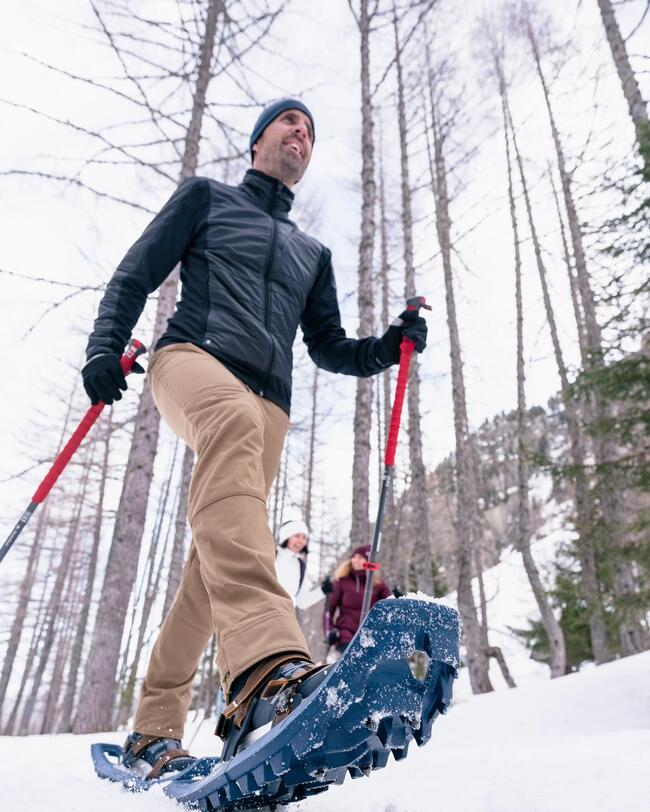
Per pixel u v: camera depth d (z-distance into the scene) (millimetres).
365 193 9242
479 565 17422
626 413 7332
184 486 12500
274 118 1814
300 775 862
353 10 10828
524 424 14266
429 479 20969
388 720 830
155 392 1468
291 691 910
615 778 1274
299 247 1758
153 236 1527
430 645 859
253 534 1149
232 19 7945
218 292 1519
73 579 27062
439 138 16734
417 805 1237
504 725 4727
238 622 1053
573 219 14227
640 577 7172
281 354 1559
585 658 15500
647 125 7336
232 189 1714
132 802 1113
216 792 941
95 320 1441
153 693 1549
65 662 26891
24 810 1119
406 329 1816
